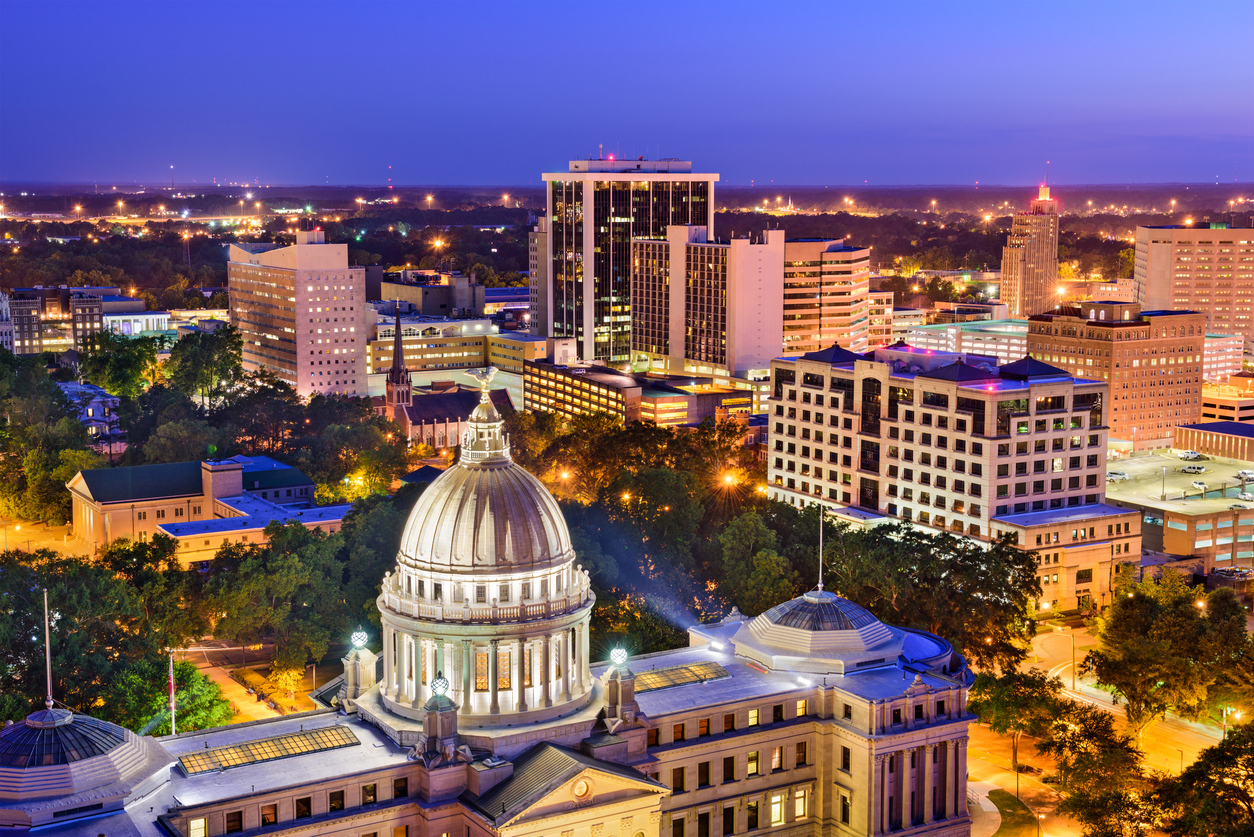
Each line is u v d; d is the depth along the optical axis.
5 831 106.94
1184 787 131.88
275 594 190.00
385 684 133.50
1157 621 176.50
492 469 131.25
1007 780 154.88
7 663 153.38
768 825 139.62
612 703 129.62
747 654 148.62
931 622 182.50
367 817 119.31
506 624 127.00
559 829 119.81
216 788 116.06
